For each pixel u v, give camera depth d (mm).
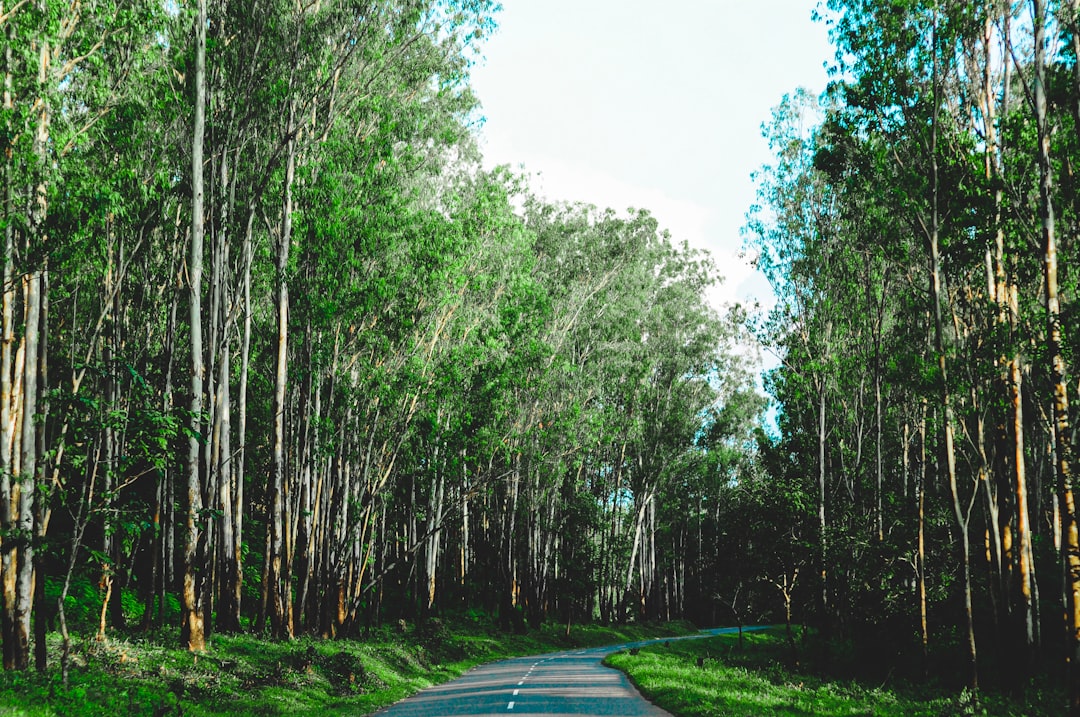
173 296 28531
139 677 19047
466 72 32688
